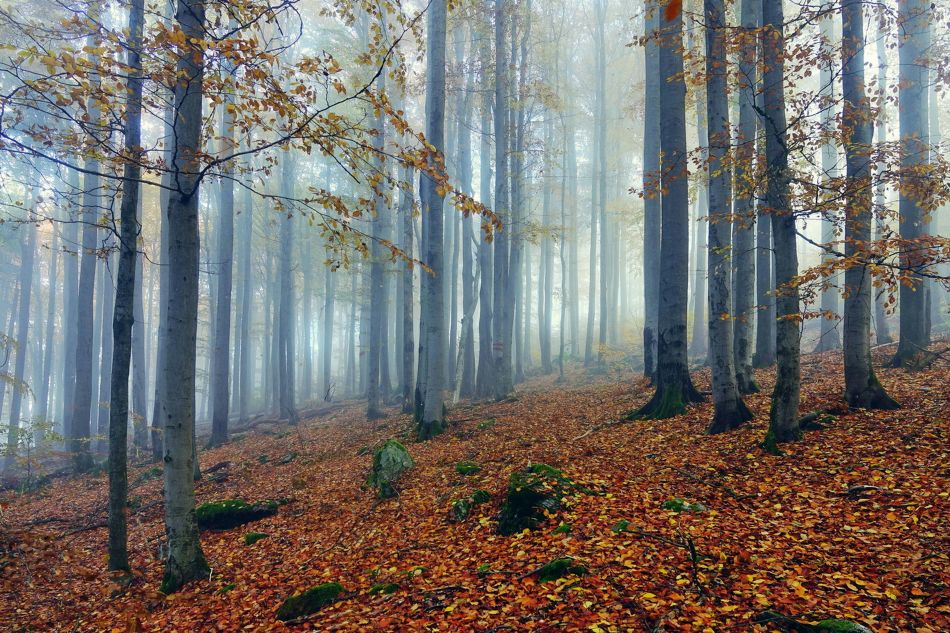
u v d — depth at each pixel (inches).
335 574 258.4
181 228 255.4
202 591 264.8
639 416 449.7
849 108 316.8
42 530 431.5
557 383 971.3
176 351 262.7
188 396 269.7
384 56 210.2
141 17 263.7
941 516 201.9
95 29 193.5
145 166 226.5
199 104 254.7
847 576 175.8
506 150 737.0
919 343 439.8
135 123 274.5
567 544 227.1
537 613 178.2
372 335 802.2
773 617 156.0
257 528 363.9
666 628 159.5
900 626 148.5
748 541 209.9
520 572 211.2
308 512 375.9
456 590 207.5
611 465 326.6
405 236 727.1
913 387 360.2
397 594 215.5
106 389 1000.2
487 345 840.9
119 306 281.9
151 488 527.8
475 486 336.2
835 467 266.2
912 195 307.6
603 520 245.8
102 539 388.5
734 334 467.8
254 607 238.4
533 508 265.1
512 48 783.7
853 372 343.6
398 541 285.0
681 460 316.8
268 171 239.5
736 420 361.7
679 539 216.7
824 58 317.7
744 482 273.1
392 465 405.7
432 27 563.5
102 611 263.4
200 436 952.3
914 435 279.3
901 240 249.4
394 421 700.7
